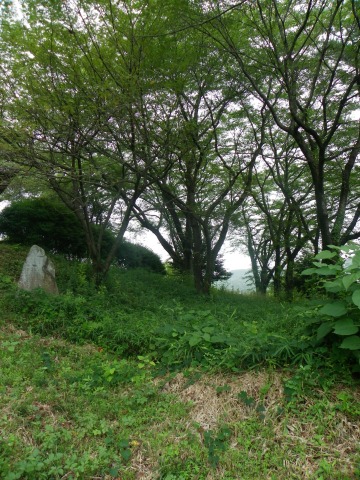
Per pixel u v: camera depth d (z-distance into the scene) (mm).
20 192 8836
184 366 4488
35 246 7258
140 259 16297
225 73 9508
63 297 6559
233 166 12000
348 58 8664
